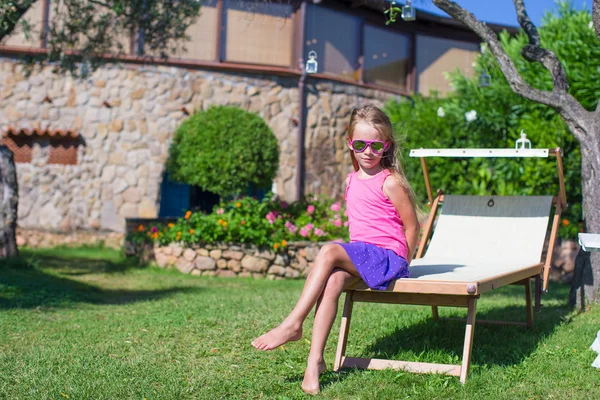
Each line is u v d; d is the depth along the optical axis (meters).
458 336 4.50
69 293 6.82
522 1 6.47
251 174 10.95
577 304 5.68
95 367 3.59
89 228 12.48
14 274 7.84
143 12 9.04
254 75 13.11
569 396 3.08
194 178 10.95
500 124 9.95
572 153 9.42
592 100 9.38
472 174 10.11
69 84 12.52
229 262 9.39
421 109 11.45
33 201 12.37
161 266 9.78
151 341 4.34
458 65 15.05
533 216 5.25
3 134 12.30
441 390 3.12
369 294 3.58
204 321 5.03
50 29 9.58
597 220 5.52
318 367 3.14
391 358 3.86
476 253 5.12
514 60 10.16
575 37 9.61
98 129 12.57
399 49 14.59
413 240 3.53
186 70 12.82
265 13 9.66
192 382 3.30
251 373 3.51
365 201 3.51
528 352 4.04
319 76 13.27
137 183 12.62
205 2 10.87
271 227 9.45
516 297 7.26
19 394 3.07
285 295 6.97
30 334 4.61
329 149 13.55
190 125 11.27
